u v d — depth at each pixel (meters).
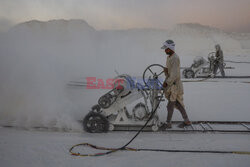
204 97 7.93
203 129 4.82
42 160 3.55
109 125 4.80
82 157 3.65
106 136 4.58
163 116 5.93
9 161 3.50
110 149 3.93
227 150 3.89
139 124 4.79
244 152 3.76
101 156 3.70
